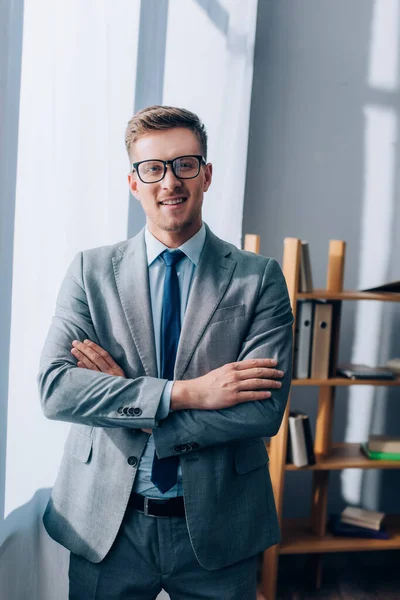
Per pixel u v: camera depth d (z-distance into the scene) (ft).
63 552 7.06
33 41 6.14
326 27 10.09
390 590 9.83
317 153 10.28
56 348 5.63
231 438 5.40
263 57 9.97
